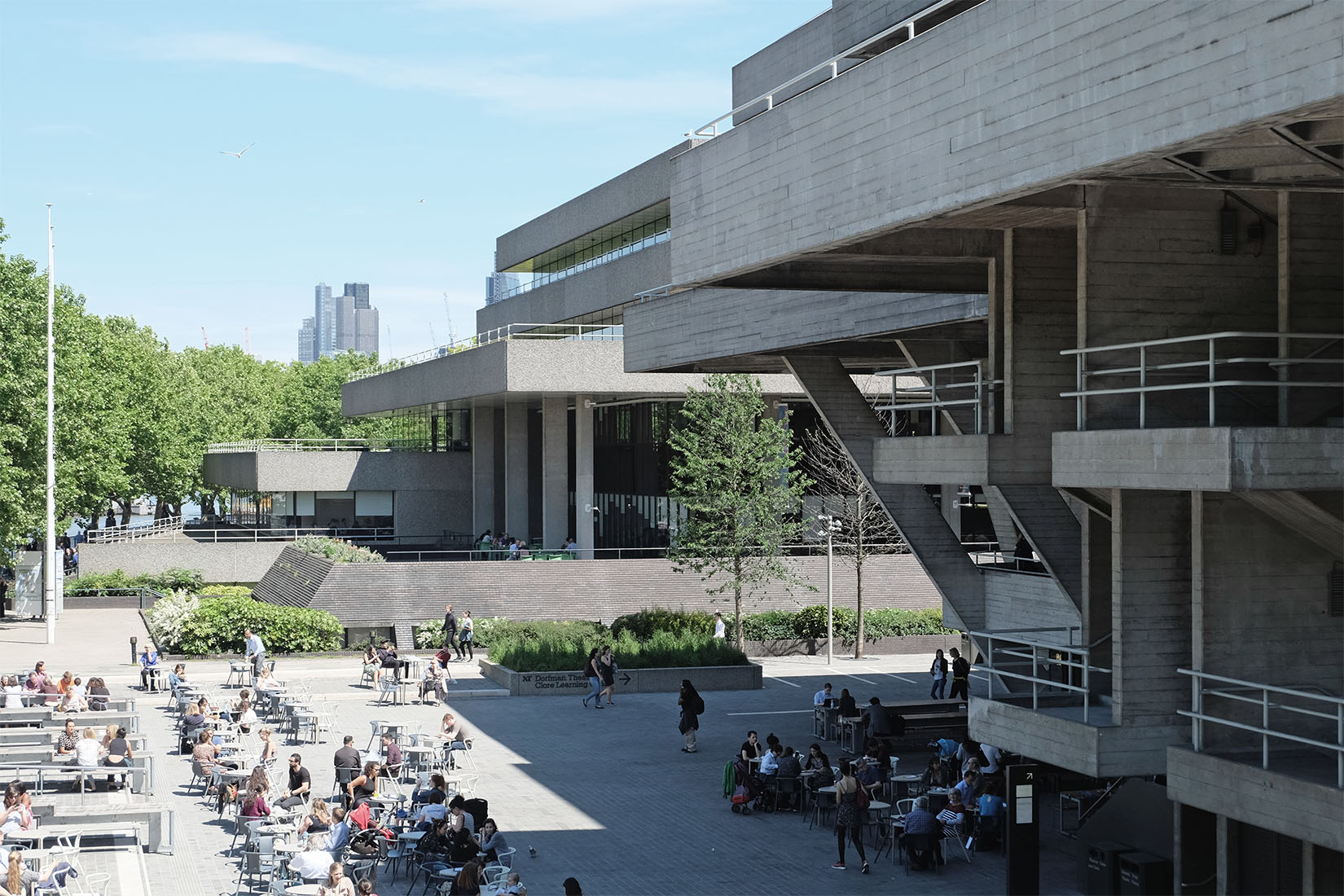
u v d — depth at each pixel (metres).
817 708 35.19
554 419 58.88
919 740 33.78
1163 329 18.50
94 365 63.44
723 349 32.91
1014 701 21.42
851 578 53.47
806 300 29.48
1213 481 15.34
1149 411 18.50
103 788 27.61
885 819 26.59
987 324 25.53
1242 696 17.95
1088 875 21.95
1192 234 18.56
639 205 59.41
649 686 41.75
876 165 17.97
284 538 71.75
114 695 39.16
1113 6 13.88
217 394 105.25
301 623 46.81
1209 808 17.22
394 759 29.02
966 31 16.19
